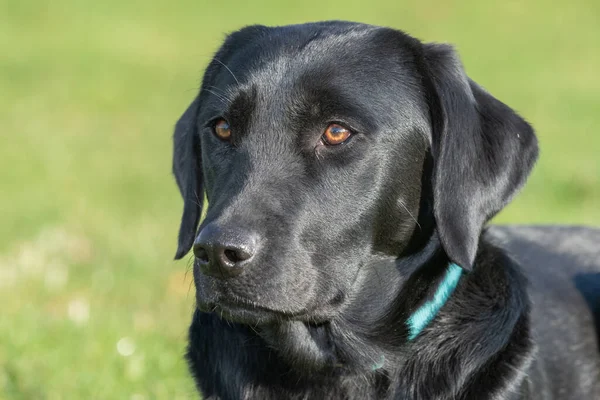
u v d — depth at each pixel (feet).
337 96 25.13
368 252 25.95
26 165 87.76
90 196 75.66
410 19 178.60
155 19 176.96
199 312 28.14
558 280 34.01
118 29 168.35
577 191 77.05
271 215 23.90
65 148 96.32
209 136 26.84
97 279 51.06
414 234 26.58
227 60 28.50
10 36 159.53
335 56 26.03
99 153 95.30
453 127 25.77
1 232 62.28
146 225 65.51
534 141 26.99
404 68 26.63
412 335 26.48
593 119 111.34
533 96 125.39
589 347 32.86
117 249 57.47
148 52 153.58
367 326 26.50
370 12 183.21
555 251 35.73
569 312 33.09
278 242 23.71
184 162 29.60
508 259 28.32
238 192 24.23
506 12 183.93
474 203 25.48
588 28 173.88
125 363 38.17
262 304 23.62
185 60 149.07
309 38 26.76
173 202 74.84
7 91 125.08
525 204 71.97
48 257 55.06
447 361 26.00
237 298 23.54
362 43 26.58
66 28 167.02
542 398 28.71
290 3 189.88
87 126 108.58
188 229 28.94
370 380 26.73
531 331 27.58
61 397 35.40
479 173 25.71
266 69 25.98
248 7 187.21
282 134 25.21
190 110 30.32
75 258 55.36
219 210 23.93
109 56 149.89
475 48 158.92
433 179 26.00
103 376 37.04
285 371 26.68
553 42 164.35
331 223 24.76
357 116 25.16
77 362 38.50
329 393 26.81
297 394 26.76
